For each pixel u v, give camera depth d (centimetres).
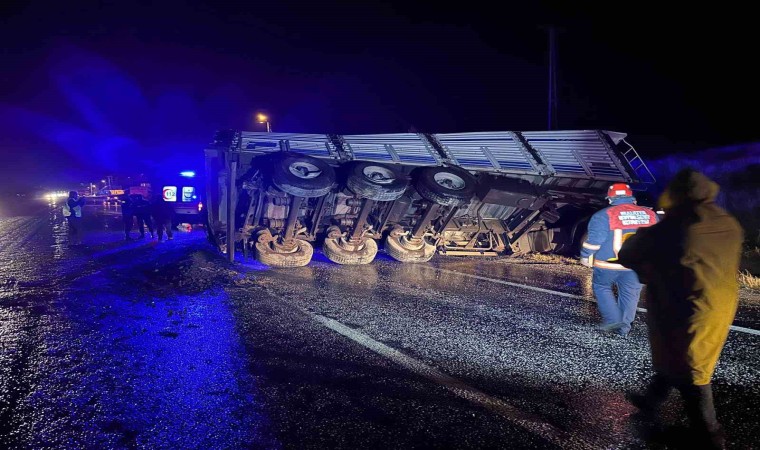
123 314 545
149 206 1330
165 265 868
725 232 258
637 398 332
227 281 732
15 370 380
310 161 875
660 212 770
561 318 552
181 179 1502
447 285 731
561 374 385
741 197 1352
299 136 994
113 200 3825
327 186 842
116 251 1068
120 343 443
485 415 314
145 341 450
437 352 432
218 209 939
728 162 1548
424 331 493
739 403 336
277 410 316
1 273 802
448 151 1029
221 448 272
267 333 479
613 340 472
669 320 271
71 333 473
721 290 257
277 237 914
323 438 283
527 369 395
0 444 274
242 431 290
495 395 345
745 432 295
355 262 910
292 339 461
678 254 265
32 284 711
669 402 333
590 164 1010
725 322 260
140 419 303
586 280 789
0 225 1964
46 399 329
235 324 509
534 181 1016
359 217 902
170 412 312
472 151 1038
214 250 1037
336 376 374
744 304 632
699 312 259
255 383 358
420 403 330
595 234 468
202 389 346
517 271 869
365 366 395
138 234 1454
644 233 288
